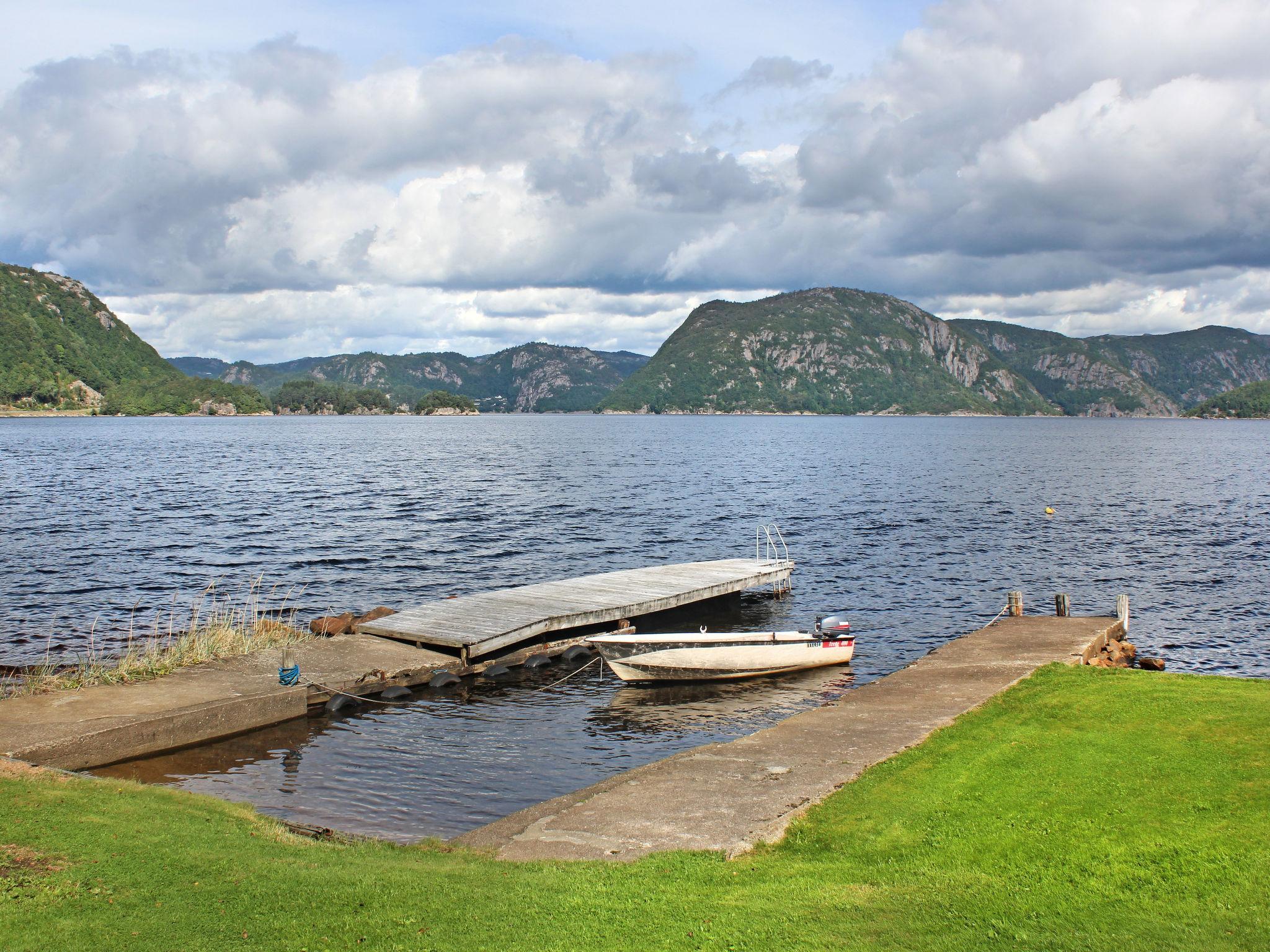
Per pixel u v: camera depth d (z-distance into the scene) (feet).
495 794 55.06
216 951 27.71
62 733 55.93
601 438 640.17
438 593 120.98
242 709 64.69
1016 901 31.55
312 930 29.35
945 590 124.16
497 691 78.18
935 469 343.87
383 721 69.05
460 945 28.55
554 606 96.27
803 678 84.23
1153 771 42.80
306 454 418.72
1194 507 219.82
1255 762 42.68
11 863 32.68
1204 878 32.27
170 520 185.68
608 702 75.77
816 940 28.91
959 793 42.57
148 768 57.52
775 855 37.50
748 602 116.37
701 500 230.48
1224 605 116.67
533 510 206.80
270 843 38.40
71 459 369.50
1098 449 515.50
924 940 28.78
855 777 46.57
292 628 89.25
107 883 31.91
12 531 167.94
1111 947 27.99
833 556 149.18
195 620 90.43
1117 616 94.22
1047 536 172.65
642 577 114.83
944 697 62.08
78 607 109.91
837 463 378.12
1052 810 39.40
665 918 30.71
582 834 41.29
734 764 50.16
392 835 48.16
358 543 159.33
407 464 357.20
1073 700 56.85
